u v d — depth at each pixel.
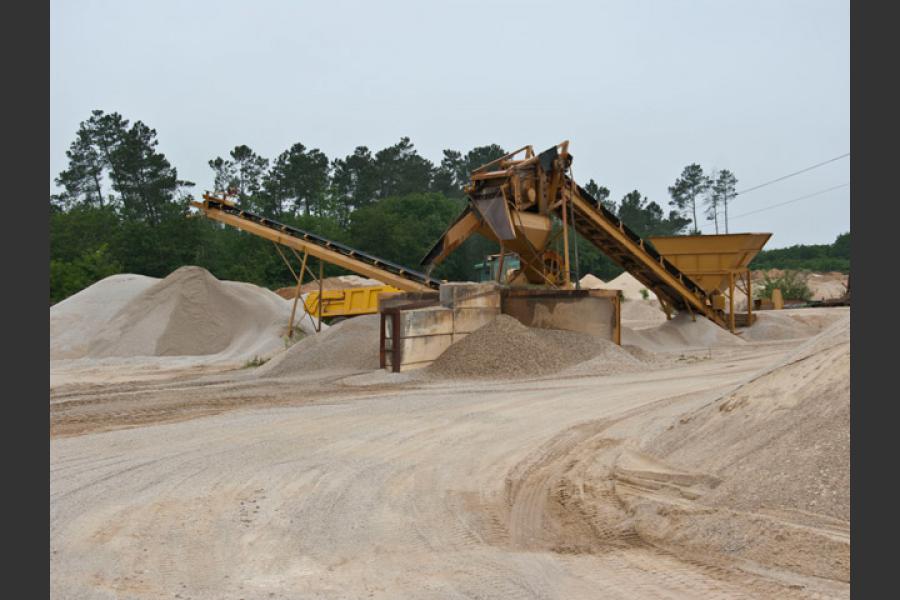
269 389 21.22
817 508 7.11
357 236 93.25
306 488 9.88
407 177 129.00
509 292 27.89
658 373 21.95
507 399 17.94
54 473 10.71
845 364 8.90
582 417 15.03
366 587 6.36
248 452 12.25
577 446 12.27
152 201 97.69
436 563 6.99
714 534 7.22
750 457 8.66
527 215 28.33
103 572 6.71
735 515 7.35
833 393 8.59
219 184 109.50
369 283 74.25
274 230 32.25
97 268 68.56
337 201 115.94
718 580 6.23
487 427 14.41
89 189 104.75
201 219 86.62
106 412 17.14
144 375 27.91
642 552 7.22
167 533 7.92
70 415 16.73
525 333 24.03
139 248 79.12
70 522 8.27
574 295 27.23
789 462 8.01
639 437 11.96
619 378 21.11
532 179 28.62
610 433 12.98
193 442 13.16
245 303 38.28
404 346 23.38
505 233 27.52
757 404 9.80
